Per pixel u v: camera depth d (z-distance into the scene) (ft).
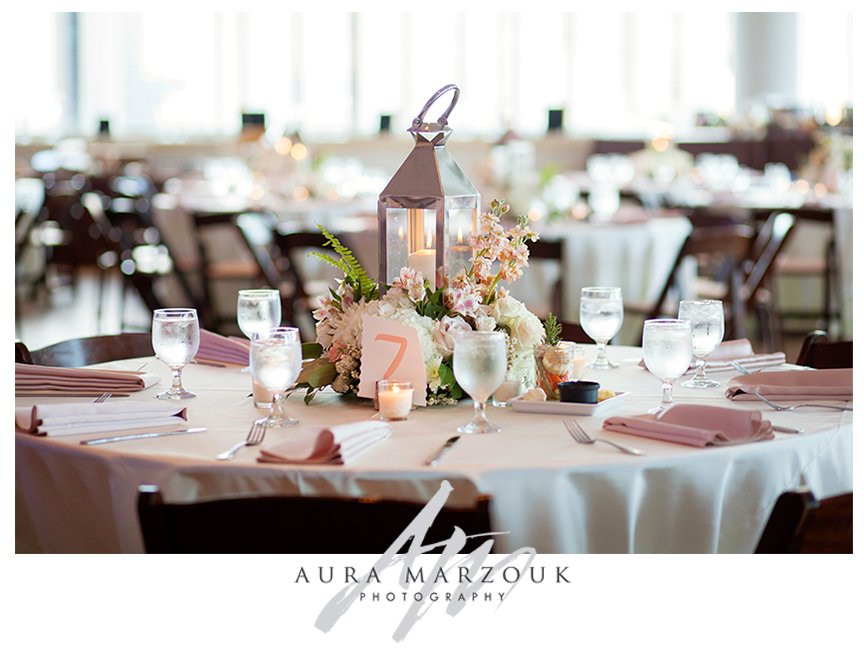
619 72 44.83
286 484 5.92
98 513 6.40
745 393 7.40
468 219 7.61
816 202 22.85
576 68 44.68
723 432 6.48
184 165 39.45
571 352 7.43
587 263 18.47
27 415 6.66
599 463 6.01
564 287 18.17
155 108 45.01
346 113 44.62
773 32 43.75
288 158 25.20
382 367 7.19
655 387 7.89
